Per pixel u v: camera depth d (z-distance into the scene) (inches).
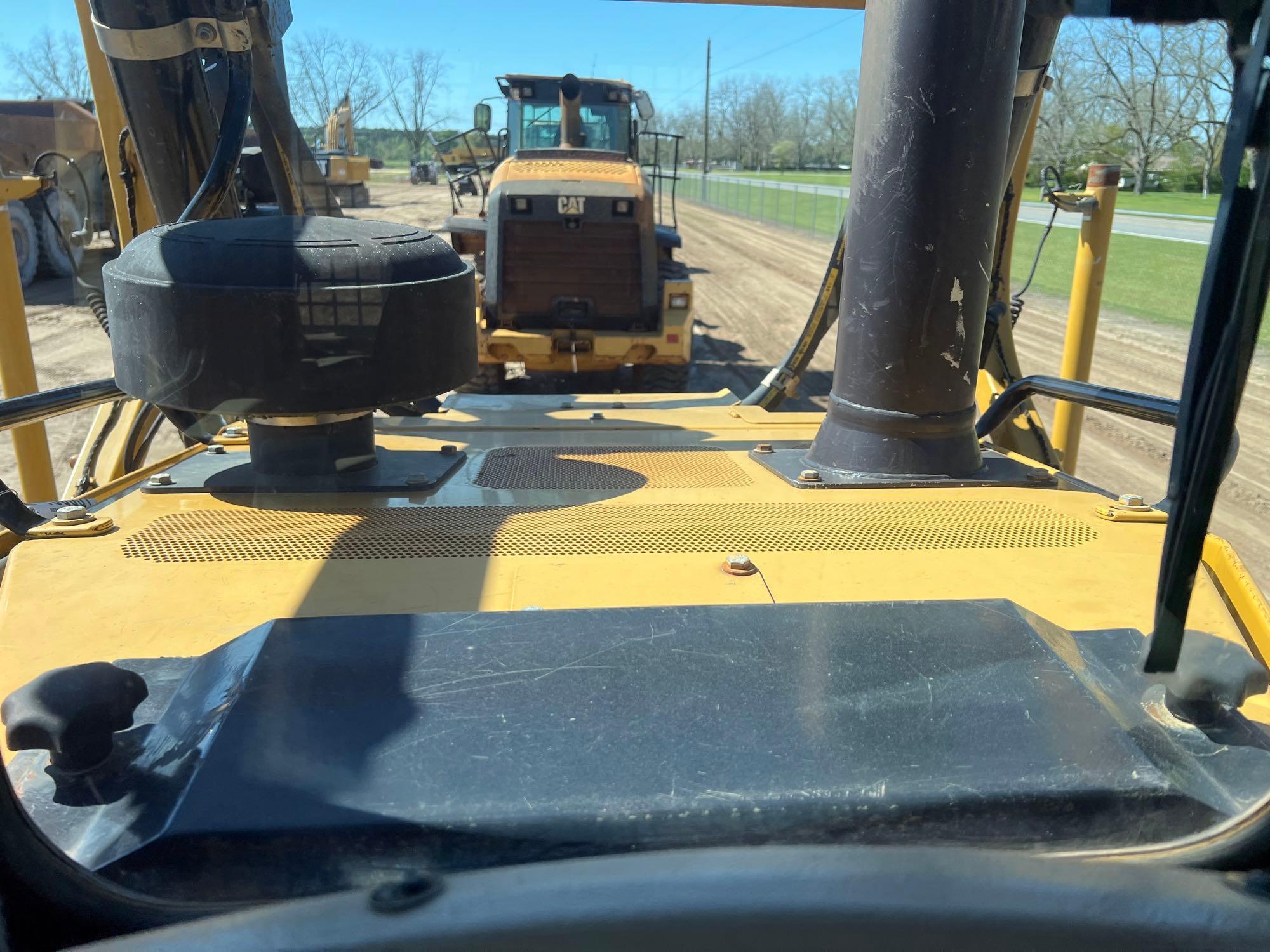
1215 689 41.7
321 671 45.9
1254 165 29.3
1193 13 31.0
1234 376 31.6
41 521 75.8
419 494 84.2
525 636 49.2
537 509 80.6
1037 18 81.8
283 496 82.8
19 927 31.9
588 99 316.5
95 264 110.3
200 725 42.9
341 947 27.3
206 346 66.1
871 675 46.1
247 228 69.7
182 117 92.4
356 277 67.1
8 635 57.3
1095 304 119.6
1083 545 73.6
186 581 64.5
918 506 81.9
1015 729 42.4
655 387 320.5
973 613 52.6
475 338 78.7
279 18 81.8
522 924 27.7
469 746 40.6
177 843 36.5
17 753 43.7
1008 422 134.6
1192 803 39.4
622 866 29.5
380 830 36.7
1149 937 28.9
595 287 300.0
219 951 27.5
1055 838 39.2
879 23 76.3
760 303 545.0
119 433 121.6
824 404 329.4
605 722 42.2
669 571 67.0
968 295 82.0
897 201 79.0
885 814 38.2
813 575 66.9
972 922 28.1
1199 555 34.2
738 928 27.7
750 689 44.8
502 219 292.5
